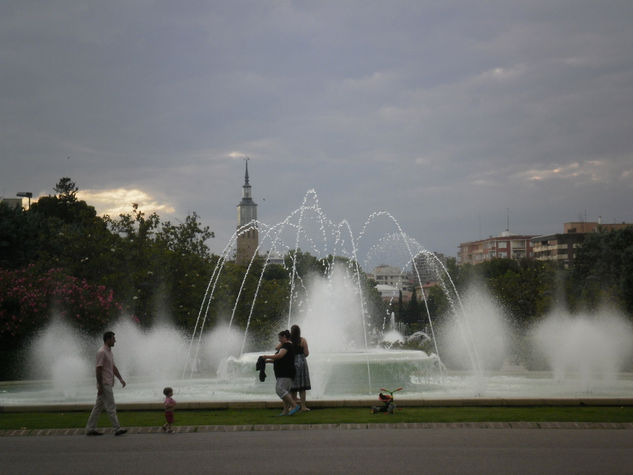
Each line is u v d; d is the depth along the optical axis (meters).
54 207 79.94
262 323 41.25
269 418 14.45
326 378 19.77
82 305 33.16
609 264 71.62
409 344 31.45
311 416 14.60
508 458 10.15
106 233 37.72
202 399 19.02
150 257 37.41
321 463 9.93
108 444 11.99
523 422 13.38
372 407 15.05
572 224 146.50
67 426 13.87
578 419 13.73
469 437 12.06
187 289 38.12
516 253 171.00
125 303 35.12
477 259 180.00
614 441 11.62
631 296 51.59
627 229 73.81
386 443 11.50
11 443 12.26
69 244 37.66
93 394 21.64
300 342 15.66
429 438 11.98
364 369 19.92
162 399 18.98
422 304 94.88
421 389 20.53
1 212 54.75
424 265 170.50
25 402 19.28
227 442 11.93
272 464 9.92
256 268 50.97
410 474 9.17
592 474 9.09
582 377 24.94
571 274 78.50
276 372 15.22
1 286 32.91
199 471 9.55
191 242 41.94
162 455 10.81
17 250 53.28
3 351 30.28
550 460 9.98
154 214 38.75
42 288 33.44
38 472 9.67
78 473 9.57
